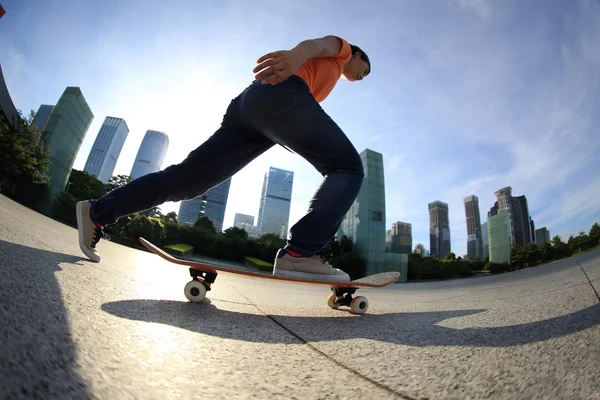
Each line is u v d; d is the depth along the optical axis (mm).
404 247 65875
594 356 533
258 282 4645
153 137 137750
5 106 21047
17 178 24719
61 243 2496
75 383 359
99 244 5672
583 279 2963
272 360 626
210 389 440
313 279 1496
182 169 1765
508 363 568
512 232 69625
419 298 3158
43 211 27766
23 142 22812
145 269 2916
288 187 117188
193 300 1345
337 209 1510
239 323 1019
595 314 850
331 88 1921
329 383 513
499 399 431
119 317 733
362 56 2191
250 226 133500
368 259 28672
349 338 887
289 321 1178
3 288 637
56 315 580
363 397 455
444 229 99125
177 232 30625
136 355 511
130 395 372
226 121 1867
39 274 932
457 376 529
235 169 1879
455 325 1039
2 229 1978
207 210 103875
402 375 550
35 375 345
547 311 1090
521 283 4207
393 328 1063
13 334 423
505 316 1121
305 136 1557
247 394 442
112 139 114438
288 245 1530
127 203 1772
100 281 1230
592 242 28062
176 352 577
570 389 436
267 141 1910
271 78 1431
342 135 1597
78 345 474
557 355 571
